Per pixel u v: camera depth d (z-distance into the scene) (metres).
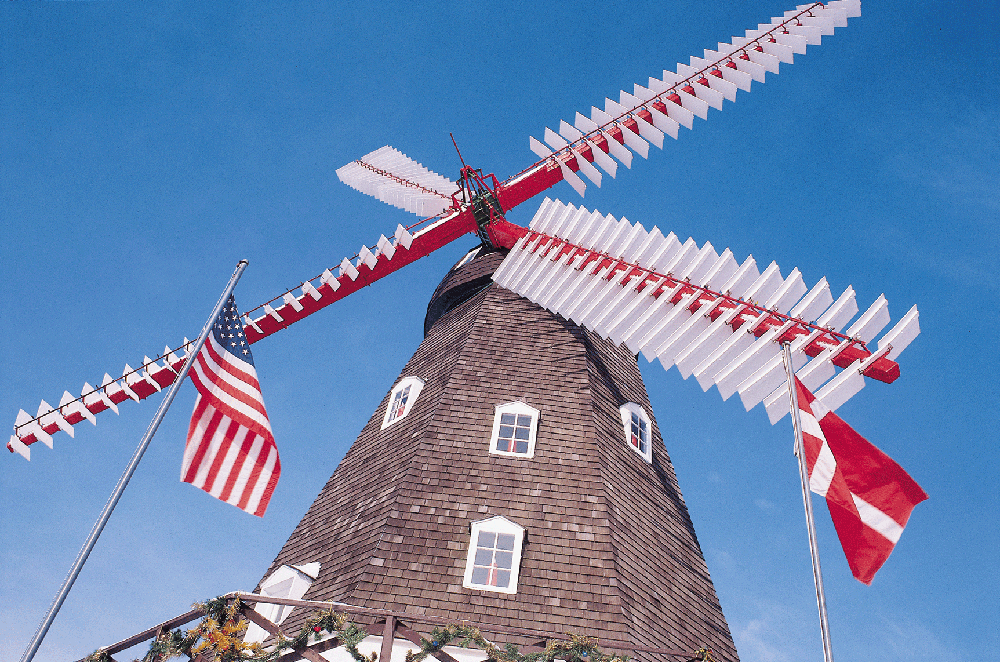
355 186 31.38
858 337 16.00
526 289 22.53
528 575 15.52
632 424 20.75
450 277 26.33
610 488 17.70
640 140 23.80
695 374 18.00
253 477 13.91
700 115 23.11
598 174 24.45
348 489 19.20
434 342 23.58
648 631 15.29
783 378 16.55
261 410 14.48
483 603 14.96
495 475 17.56
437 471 17.56
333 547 17.28
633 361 24.34
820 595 11.59
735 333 17.48
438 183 29.56
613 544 16.25
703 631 16.83
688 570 18.08
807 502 12.63
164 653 12.46
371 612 12.70
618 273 20.47
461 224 26.03
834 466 14.38
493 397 19.67
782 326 16.81
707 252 19.03
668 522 18.91
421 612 14.72
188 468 13.69
